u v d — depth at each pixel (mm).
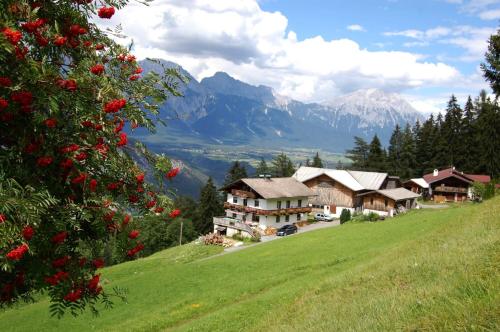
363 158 130125
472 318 6113
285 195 66438
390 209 72562
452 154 106688
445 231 19891
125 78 7703
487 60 37406
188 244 56781
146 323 20234
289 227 62250
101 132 6961
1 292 6965
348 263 24109
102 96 6707
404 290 10086
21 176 6406
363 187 78688
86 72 6867
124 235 7898
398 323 7227
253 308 17516
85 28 7598
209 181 93875
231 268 31500
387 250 24391
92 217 7000
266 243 43219
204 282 28359
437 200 90062
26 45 6727
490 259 9438
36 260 6750
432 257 12969
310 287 17812
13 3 6266
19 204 5391
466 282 7957
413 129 129500
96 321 23109
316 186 80000
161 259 49344
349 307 10422
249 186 66625
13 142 6652
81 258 7477
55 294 7059
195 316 20562
